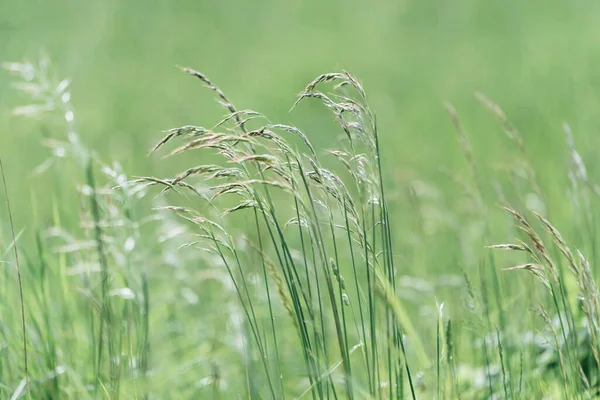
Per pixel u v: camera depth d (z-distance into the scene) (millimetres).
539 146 13414
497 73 20047
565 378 4887
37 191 11047
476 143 14672
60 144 6961
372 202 4512
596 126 13172
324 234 7785
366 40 25844
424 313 7148
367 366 4484
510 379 5086
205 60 24047
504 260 8367
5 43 21109
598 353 4707
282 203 10500
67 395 5562
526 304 6297
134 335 6051
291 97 19141
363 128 4426
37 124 13117
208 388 6141
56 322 6387
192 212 4449
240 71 22578
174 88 20641
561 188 9992
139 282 6520
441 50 23562
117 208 6438
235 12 30516
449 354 4934
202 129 4121
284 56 24188
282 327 7113
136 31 27172
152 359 6273
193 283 7793
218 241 4559
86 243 6320
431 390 5137
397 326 4617
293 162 4324
